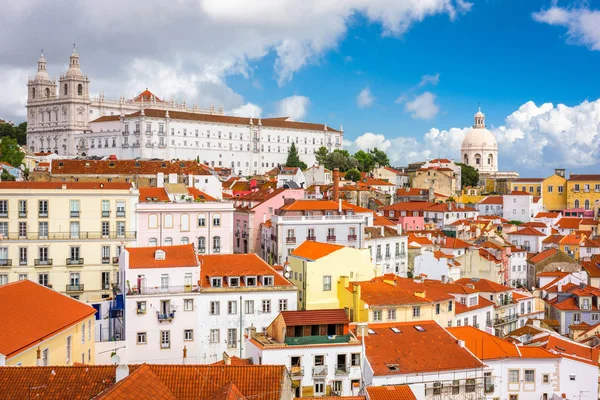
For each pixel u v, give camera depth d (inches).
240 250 6190.9
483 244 6624.0
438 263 5590.6
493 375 3223.4
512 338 4047.7
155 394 1784.0
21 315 2509.8
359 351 2994.6
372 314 3575.3
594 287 5324.8
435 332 3267.7
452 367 2979.8
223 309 3777.1
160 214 5064.0
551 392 3267.7
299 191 6373.0
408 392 2456.9
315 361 2950.3
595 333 4635.8
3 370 1867.6
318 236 5457.7
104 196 4845.0
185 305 3725.4
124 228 4906.5
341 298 3907.5
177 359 3695.9
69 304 2869.1
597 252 7386.8
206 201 5438.0
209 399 1834.4
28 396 1785.2
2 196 4618.6
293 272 4168.3
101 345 3486.7
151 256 3885.3
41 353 2420.0
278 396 1873.8
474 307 4328.3
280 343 2999.5
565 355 3341.5
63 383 1829.5
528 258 6815.9
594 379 3280.0
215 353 3754.9
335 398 2404.0
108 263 4795.8
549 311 5167.3
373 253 5738.2
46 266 4667.8
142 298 3656.5
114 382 1831.9
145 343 3654.0
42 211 4699.8
